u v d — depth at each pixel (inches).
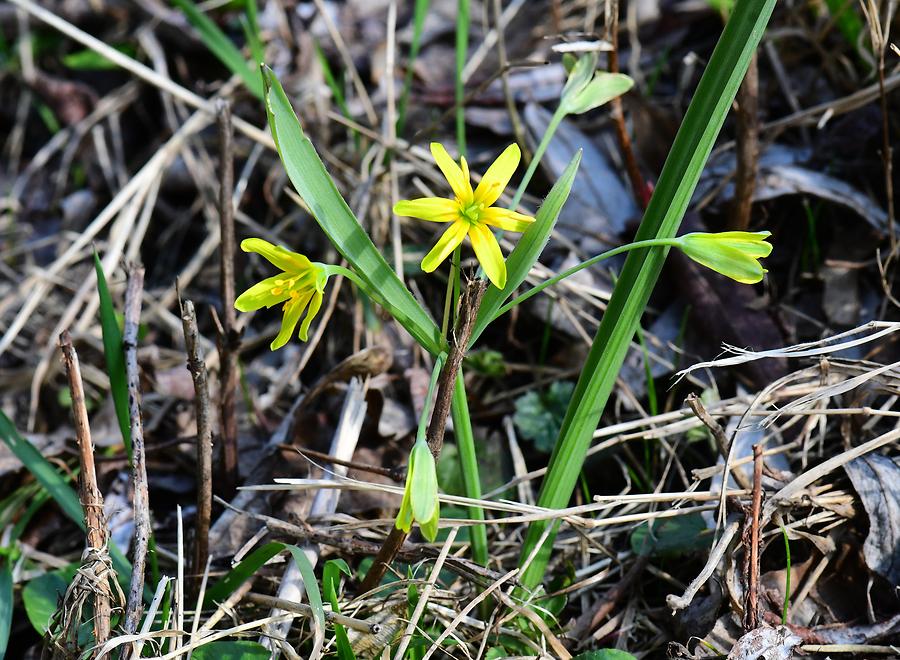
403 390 22.5
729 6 23.4
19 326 25.5
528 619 19.5
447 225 25.3
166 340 26.3
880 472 19.6
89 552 18.2
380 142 25.0
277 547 18.5
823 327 22.1
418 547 19.3
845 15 23.0
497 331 23.7
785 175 22.6
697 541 19.8
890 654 18.7
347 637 18.3
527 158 25.5
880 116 22.7
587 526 19.3
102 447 22.5
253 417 22.4
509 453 22.1
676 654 18.9
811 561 19.5
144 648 18.9
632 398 21.6
